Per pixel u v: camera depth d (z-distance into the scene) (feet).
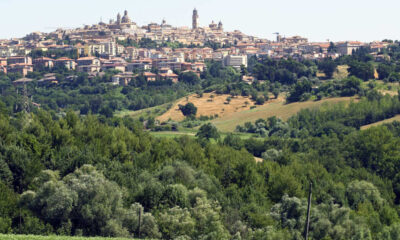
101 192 339.36
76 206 335.26
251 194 428.56
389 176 597.52
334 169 612.70
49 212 328.49
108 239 277.03
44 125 526.98
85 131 525.34
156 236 328.08
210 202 373.61
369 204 450.71
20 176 408.05
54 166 433.07
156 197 373.20
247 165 485.15
